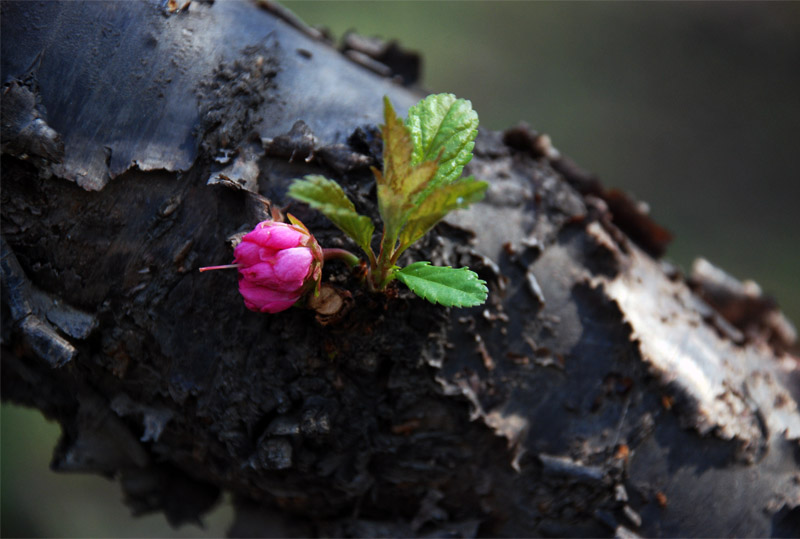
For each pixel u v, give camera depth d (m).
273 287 0.24
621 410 0.27
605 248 0.27
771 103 0.76
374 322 0.25
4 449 0.59
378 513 0.27
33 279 0.25
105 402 0.27
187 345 0.25
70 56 0.25
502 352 0.26
